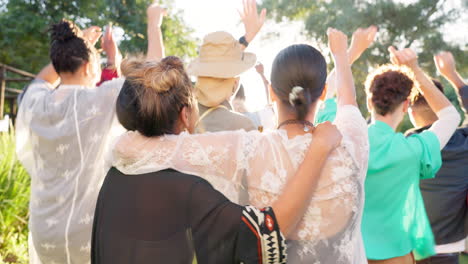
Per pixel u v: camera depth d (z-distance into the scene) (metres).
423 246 2.27
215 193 1.44
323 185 1.52
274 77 1.60
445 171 2.95
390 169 2.19
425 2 15.91
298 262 1.51
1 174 5.32
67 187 2.25
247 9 2.55
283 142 1.55
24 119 2.40
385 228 2.21
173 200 1.44
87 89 2.30
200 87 2.08
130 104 1.55
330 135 1.50
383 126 2.29
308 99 1.55
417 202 2.25
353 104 1.73
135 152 1.53
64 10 20.17
